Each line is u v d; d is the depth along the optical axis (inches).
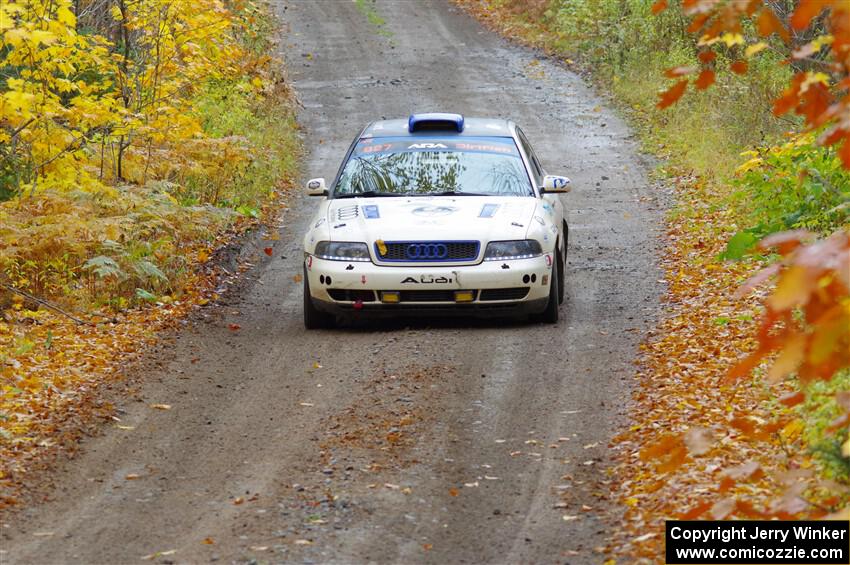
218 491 368.8
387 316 577.6
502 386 478.9
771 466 340.5
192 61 861.2
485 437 416.2
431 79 1576.0
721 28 200.5
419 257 565.9
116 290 651.5
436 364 513.0
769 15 191.6
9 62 667.4
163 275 658.2
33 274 645.9
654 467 361.7
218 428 438.3
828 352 146.1
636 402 444.8
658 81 1395.2
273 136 1169.4
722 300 585.6
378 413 446.9
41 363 524.7
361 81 1565.0
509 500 353.1
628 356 515.5
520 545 316.2
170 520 343.6
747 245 637.9
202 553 315.6
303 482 374.0
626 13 1699.1
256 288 710.5
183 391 490.3
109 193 704.4
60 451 409.4
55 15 675.4
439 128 669.3
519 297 568.1
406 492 361.1
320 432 427.8
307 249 591.2
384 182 627.2
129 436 429.7
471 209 590.6
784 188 646.5
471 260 564.7
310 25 1968.5
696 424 397.7
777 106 204.1
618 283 682.2
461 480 372.2
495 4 2074.3
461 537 323.9
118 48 929.5
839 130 181.3
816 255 146.6
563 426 425.1
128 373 516.1
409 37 1883.6
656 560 289.6
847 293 149.6
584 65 1628.9
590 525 328.2
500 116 1347.2
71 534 333.4
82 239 644.7
